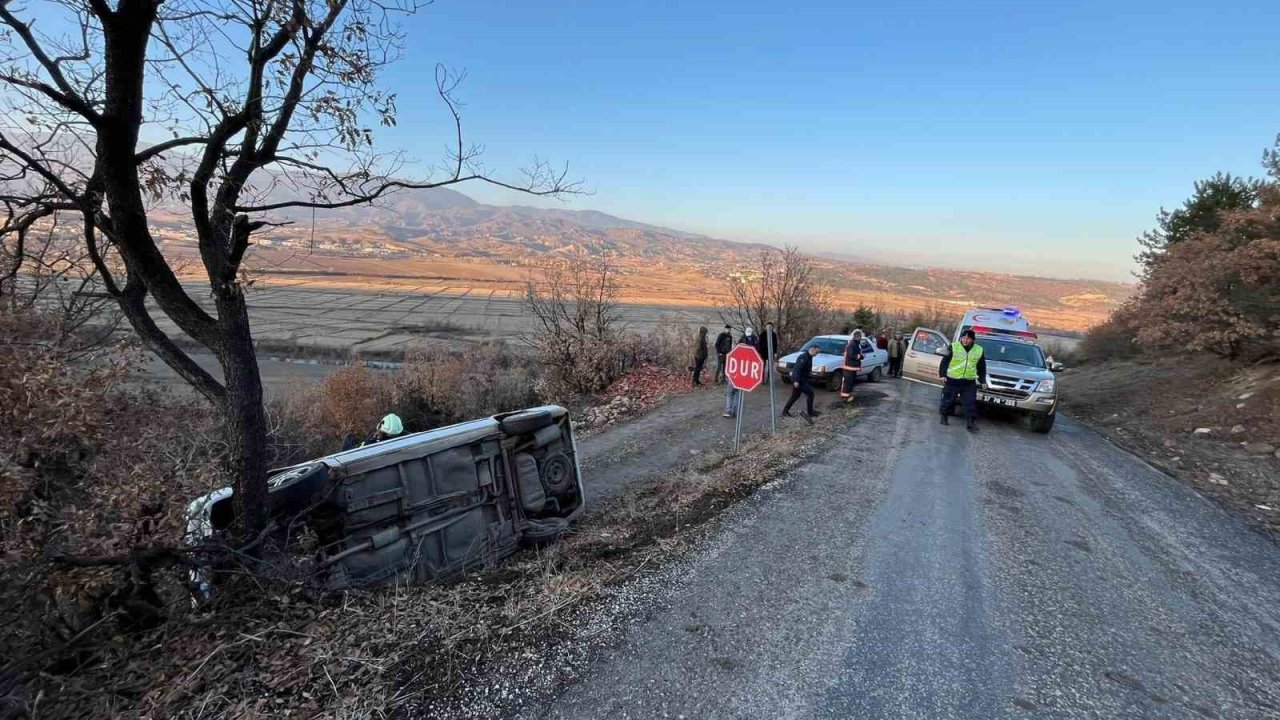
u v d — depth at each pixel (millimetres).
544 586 3852
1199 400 12336
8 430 3703
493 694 2752
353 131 3988
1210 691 3057
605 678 2912
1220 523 5969
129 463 4586
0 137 3109
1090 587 4262
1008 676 3092
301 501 4102
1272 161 11844
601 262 20656
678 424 11617
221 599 3449
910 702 2830
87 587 3119
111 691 2736
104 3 2979
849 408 12156
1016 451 8859
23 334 5223
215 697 2670
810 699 2818
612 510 6488
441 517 4785
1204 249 13297
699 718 2660
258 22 3604
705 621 3492
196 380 4141
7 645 2875
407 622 3318
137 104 3270
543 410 5848
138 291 4133
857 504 5859
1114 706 2887
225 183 3789
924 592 4027
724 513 5387
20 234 4188
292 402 17797
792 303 22344
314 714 2564
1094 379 18844
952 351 10391
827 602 3805
